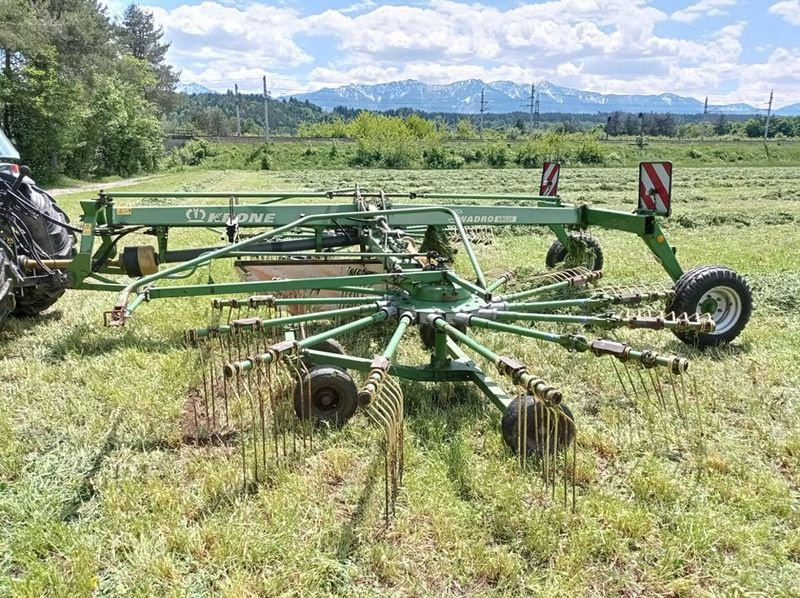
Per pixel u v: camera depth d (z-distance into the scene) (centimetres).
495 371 492
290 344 335
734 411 434
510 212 634
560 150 5269
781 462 368
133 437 383
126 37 5694
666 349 553
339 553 283
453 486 334
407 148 5141
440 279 442
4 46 3234
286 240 627
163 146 5253
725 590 266
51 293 621
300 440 381
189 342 388
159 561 271
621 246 1073
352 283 448
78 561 270
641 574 275
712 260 941
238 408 420
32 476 338
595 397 454
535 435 353
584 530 296
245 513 307
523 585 267
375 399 286
